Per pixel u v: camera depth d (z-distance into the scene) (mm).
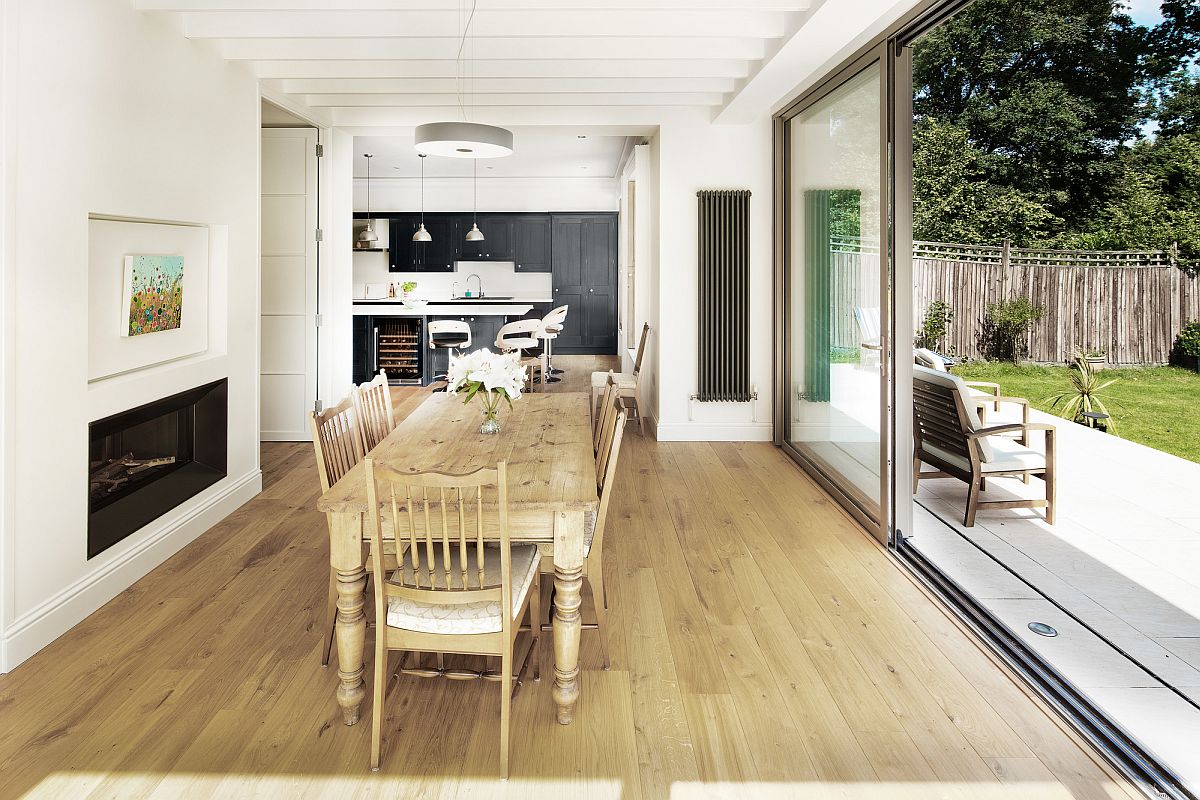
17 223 2426
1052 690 2273
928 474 4480
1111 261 7871
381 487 2234
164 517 3459
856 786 1848
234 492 4168
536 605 2402
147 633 2693
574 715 2178
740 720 2150
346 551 2064
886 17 3420
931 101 9336
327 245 5855
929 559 3479
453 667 2447
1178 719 2141
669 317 6066
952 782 1860
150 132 3248
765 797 1809
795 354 5602
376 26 3664
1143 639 2664
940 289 9125
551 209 11875
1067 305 8172
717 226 5895
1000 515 4148
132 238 3195
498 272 12203
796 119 5449
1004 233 8789
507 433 3166
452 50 4023
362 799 1794
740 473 5168
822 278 4871
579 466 2572
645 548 3660
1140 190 7711
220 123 3947
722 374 6035
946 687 2332
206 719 2141
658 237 6062
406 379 9367
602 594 2594
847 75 4148
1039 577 3264
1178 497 4441
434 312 9484
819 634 2713
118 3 2996
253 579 3203
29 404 2506
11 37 2369
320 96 5293
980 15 8781
